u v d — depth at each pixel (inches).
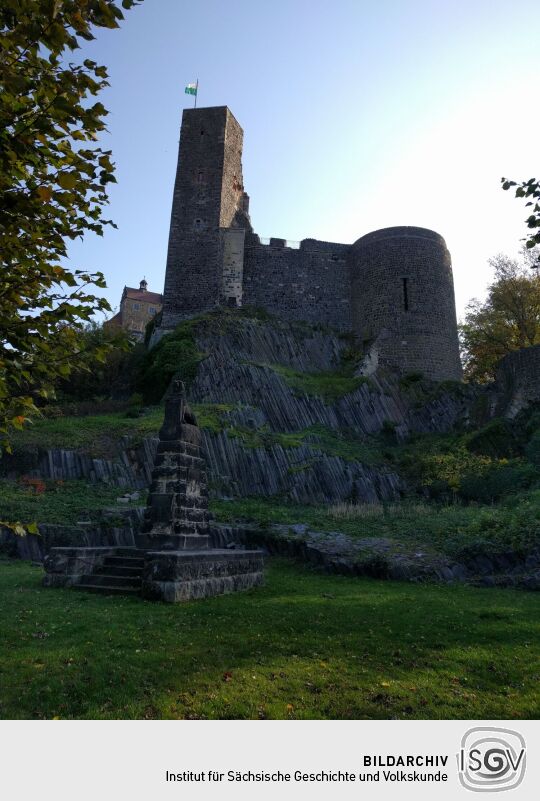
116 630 287.6
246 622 320.2
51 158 201.6
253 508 819.4
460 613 371.9
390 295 1508.4
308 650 268.8
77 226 227.1
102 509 686.5
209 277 1512.1
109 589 406.9
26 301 228.8
